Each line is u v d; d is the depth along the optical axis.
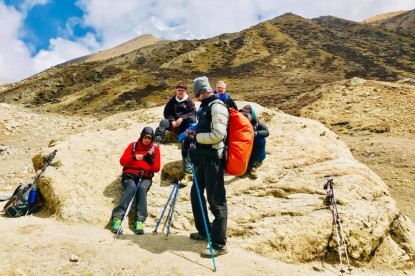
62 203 7.73
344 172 8.54
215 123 5.82
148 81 79.94
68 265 5.68
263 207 7.64
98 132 11.03
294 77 75.00
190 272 5.65
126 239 6.68
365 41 119.69
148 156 7.61
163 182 8.77
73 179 8.38
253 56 100.56
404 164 16.94
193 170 6.34
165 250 6.32
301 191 8.01
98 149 9.70
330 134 11.40
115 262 5.82
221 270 5.79
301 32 130.75
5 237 6.48
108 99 68.69
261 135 8.32
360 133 25.20
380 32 134.25
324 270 6.63
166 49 116.62
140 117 12.30
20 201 7.77
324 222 7.10
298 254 6.73
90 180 8.43
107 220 7.40
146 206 7.30
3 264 5.52
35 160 9.85
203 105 6.19
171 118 9.75
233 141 5.99
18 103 79.19
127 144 10.14
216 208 6.13
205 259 6.09
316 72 82.25
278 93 54.91
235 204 7.85
